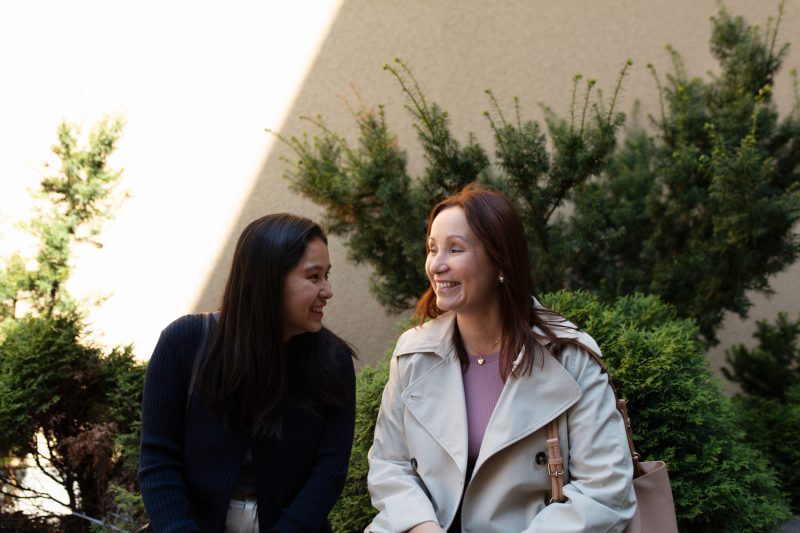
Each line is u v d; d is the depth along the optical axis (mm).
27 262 4617
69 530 3824
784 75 5055
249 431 1712
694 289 4121
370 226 4035
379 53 5301
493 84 5242
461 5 5266
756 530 2746
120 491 3416
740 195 3658
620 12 5184
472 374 1876
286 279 1720
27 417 3631
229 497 1694
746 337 5316
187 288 5414
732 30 4387
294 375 1813
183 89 5367
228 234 5395
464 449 1767
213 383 1690
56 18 5285
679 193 4141
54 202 4574
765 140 4172
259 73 5352
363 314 5324
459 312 1810
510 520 1735
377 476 1878
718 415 2727
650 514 1734
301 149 4105
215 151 5383
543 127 5160
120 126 4680
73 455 3582
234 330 1709
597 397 1723
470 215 1749
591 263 4379
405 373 1926
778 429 4016
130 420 3686
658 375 2564
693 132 4215
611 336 2703
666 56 5164
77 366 3846
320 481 1801
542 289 3871
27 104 5266
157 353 1748
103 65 5316
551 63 5219
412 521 1707
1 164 5234
